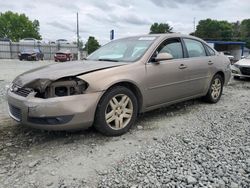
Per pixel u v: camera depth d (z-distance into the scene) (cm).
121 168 301
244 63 1066
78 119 350
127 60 440
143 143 372
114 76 384
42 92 345
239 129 434
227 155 333
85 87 357
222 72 621
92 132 407
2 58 4116
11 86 400
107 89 376
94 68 383
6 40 4566
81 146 359
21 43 4269
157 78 445
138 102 431
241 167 302
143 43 477
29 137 388
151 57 444
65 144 365
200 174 286
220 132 419
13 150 346
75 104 346
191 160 319
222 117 505
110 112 386
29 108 342
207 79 573
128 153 339
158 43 468
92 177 283
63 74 354
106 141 377
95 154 336
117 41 534
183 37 532
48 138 384
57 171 295
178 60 495
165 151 345
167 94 472
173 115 514
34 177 282
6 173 289
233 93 777
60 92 347
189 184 269
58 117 340
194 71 527
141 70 421
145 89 428
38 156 329
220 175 285
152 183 270
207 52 591
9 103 383
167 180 275
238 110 562
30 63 2655
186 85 512
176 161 316
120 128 398
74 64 423
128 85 413
